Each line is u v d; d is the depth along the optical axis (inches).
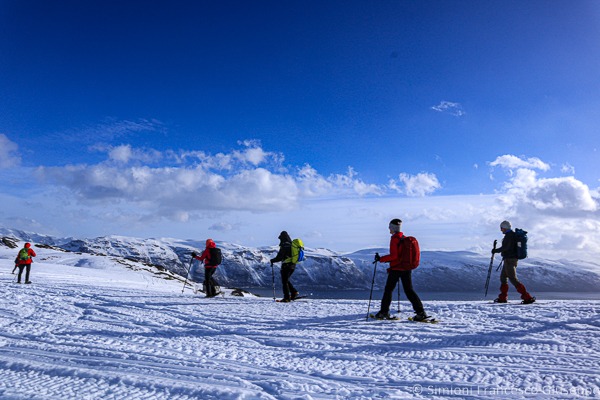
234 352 253.3
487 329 296.5
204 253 580.4
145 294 585.0
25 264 781.3
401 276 350.3
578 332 275.1
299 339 286.0
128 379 194.7
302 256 513.3
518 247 437.7
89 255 2564.0
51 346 267.3
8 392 177.3
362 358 235.0
